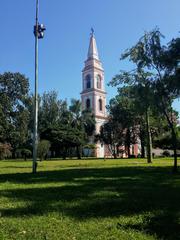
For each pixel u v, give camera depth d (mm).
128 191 12172
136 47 24750
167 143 92562
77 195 11102
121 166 32062
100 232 6609
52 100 90625
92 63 108500
